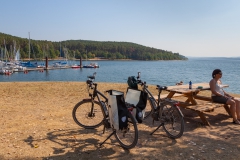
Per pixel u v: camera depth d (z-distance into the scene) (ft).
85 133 18.10
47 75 176.55
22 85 49.32
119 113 14.67
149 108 25.98
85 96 35.17
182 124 16.53
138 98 17.07
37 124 20.20
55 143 16.03
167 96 23.88
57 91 40.19
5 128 18.99
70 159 13.66
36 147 15.28
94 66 289.33
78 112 19.60
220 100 21.54
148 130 18.99
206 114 24.14
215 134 18.06
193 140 16.70
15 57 276.21
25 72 188.55
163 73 197.88
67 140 16.61
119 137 16.06
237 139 16.98
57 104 28.81
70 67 269.23
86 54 548.72
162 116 17.57
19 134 17.66
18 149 14.93
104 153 14.51
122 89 44.57
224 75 153.28
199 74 183.01
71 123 20.67
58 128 19.19
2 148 15.05
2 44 401.29
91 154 14.37
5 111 24.73
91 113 18.98
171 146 15.58
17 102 29.78
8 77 156.35
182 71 227.61
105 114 16.84
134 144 14.62
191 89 23.35
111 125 15.26
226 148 15.26
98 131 18.56
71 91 40.40
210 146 15.58
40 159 13.64
